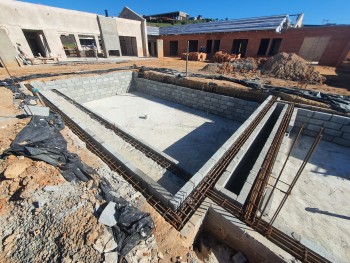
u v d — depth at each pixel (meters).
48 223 2.08
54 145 3.17
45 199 2.32
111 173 3.03
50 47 13.64
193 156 5.42
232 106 7.49
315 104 5.72
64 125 4.36
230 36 16.86
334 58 12.70
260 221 2.45
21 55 11.58
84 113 6.34
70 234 1.95
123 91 10.94
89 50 17.00
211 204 2.65
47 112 4.30
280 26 14.66
